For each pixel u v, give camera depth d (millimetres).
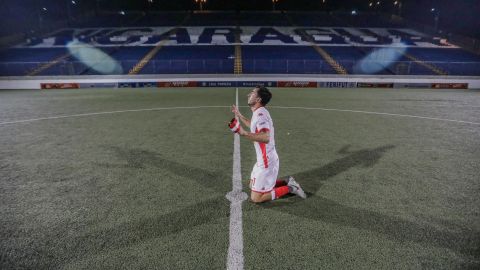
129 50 29844
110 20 44625
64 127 8320
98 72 24344
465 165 5438
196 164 5465
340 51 29938
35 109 11281
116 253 2979
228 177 4887
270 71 24938
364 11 51938
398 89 20297
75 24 41969
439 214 3703
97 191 4348
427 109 11516
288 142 6918
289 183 4016
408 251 3002
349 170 5180
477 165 5438
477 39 30609
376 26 41906
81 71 24141
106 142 6844
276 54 28906
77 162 5543
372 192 4316
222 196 4211
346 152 6168
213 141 6977
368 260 2873
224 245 3113
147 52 29203
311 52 29516
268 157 3770
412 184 4598
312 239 3209
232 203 4000
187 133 7715
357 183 4629
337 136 7461
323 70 24953
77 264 2820
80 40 32844
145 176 4906
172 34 35656
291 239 3211
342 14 49781
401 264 2818
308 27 40312
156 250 3025
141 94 16797
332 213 3736
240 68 25281
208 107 11891
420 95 16359
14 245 3107
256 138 3477
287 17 46375
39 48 30047
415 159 5750
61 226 3449
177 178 4828
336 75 22812
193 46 30969
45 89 20000
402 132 7891
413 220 3562
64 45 31281
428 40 33688
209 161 5629
